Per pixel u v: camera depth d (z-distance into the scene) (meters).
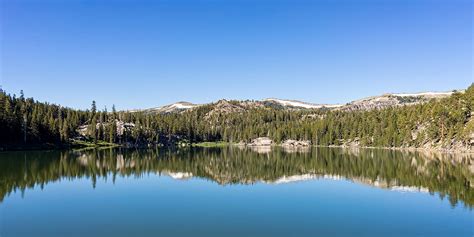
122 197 49.16
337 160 111.25
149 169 84.81
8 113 152.75
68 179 66.00
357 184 59.88
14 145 148.38
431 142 168.75
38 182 62.19
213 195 50.62
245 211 40.81
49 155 123.19
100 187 57.53
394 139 189.88
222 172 79.50
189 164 99.62
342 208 42.00
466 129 149.50
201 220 36.94
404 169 81.56
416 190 53.50
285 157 128.75
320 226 34.59
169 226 34.78
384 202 45.19
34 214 39.50
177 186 58.75
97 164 95.00
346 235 31.98
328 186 58.03
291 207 42.69
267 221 36.47
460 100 174.62
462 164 92.50
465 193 50.66
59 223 35.94
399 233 32.53
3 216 38.69
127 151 162.62
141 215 39.00
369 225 35.03
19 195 50.44
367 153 148.50
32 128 160.25
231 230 33.50
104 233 32.69
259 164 100.38
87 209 41.94
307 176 71.12
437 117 171.88
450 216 38.12
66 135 177.25
